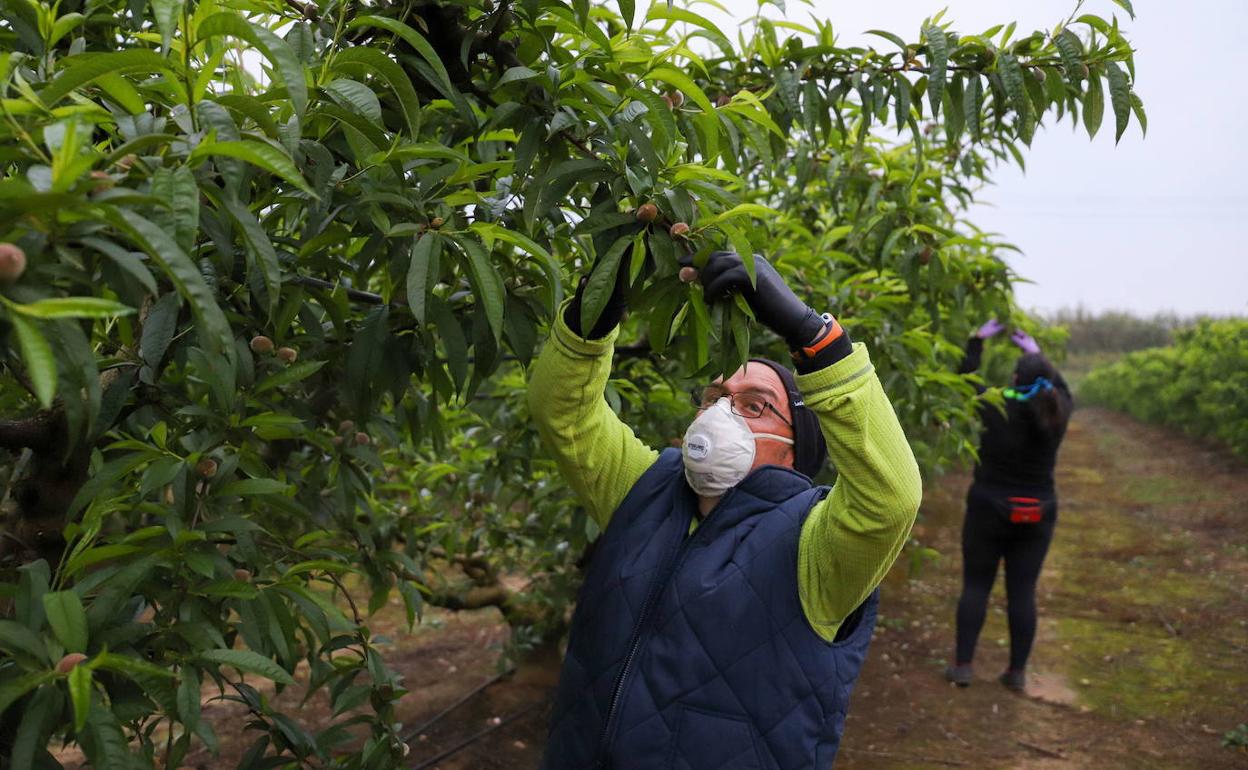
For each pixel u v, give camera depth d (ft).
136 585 4.45
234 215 3.58
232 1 4.98
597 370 5.75
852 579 5.10
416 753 12.43
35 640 3.60
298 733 6.04
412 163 5.41
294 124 4.13
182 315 5.13
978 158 12.15
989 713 15.29
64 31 4.07
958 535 30.45
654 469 6.05
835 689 5.24
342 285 6.43
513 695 14.51
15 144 3.47
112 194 3.02
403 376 5.88
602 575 5.65
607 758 5.20
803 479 5.69
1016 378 15.49
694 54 5.47
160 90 3.95
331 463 6.97
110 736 3.60
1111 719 15.10
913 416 10.98
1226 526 31.17
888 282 10.81
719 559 5.35
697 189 5.01
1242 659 18.20
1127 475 44.73
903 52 7.13
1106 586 24.04
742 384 5.80
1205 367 45.57
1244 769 13.21
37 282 2.95
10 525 5.30
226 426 5.23
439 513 12.46
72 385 3.14
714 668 5.12
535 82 5.29
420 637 17.38
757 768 5.05
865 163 10.39
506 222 5.89
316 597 5.16
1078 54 6.50
